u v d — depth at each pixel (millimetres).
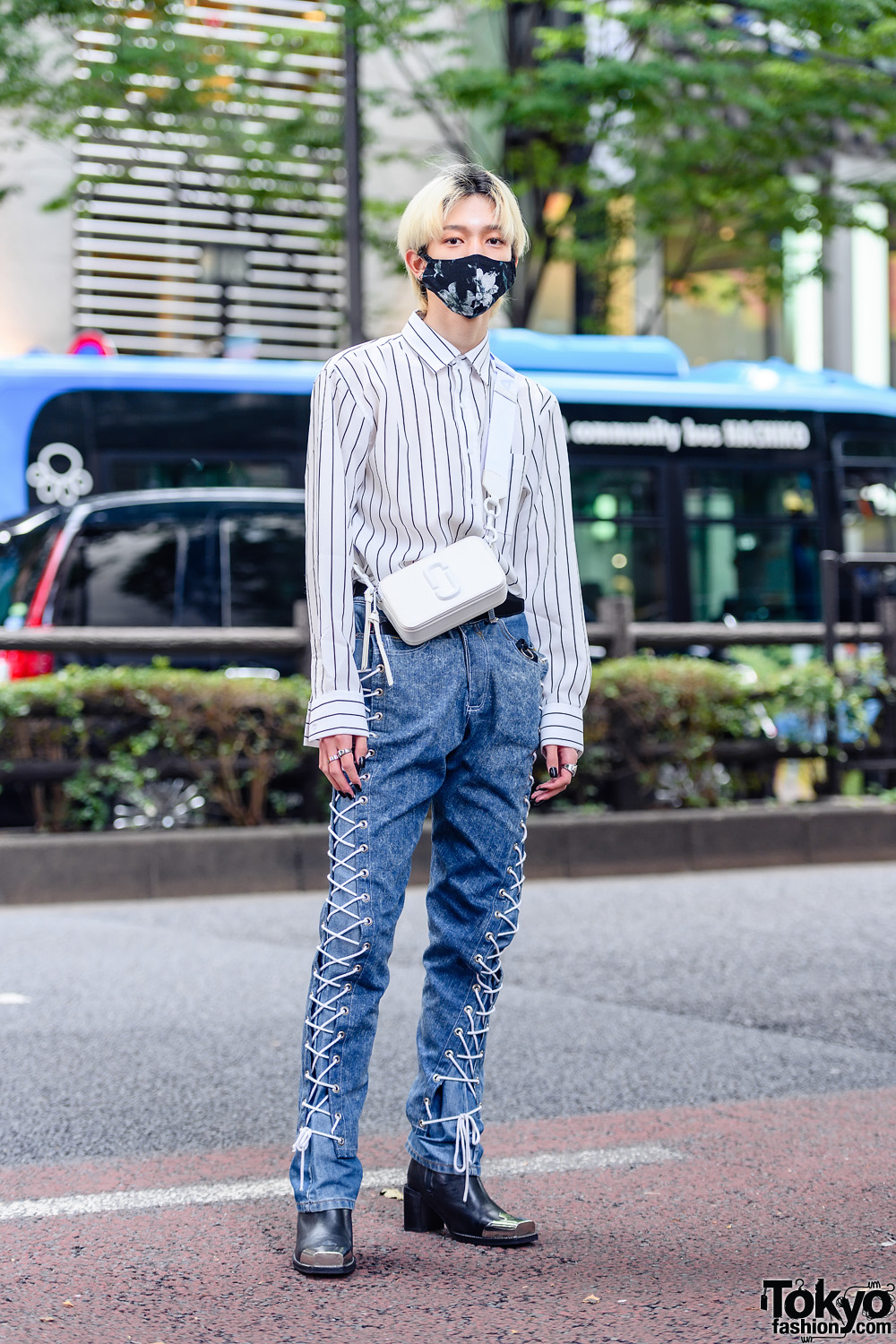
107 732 7570
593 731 8117
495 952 2771
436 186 2635
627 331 18484
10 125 14555
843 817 8266
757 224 14547
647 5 13148
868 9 11445
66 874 7051
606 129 13625
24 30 13195
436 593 2586
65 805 7543
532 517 2781
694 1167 3211
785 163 14336
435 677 2609
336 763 2586
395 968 5434
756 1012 4738
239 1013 4773
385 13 12922
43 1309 2414
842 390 13305
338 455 2641
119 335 17172
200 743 7648
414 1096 2807
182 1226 2846
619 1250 2689
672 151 13797
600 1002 4898
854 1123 3547
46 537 11164
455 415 2658
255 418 11680
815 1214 2881
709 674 8305
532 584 2795
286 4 15891
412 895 7117
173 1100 3799
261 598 11414
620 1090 3875
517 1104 3746
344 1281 2533
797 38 12289
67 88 13484
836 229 15969
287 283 17531
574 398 12562
